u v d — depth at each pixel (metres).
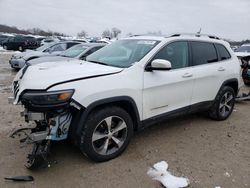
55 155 3.98
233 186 3.43
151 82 4.13
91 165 3.75
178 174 3.63
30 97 3.24
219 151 4.38
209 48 5.37
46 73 3.55
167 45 4.50
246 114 6.50
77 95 3.38
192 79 4.80
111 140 3.89
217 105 5.62
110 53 4.65
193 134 5.02
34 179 3.39
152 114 4.29
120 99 3.78
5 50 31.12
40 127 3.53
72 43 13.24
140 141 4.61
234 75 5.82
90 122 3.55
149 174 3.60
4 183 3.28
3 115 5.67
